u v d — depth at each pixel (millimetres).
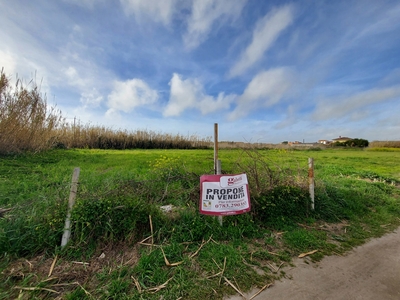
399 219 4535
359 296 2223
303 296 2193
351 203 4965
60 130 14227
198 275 2455
